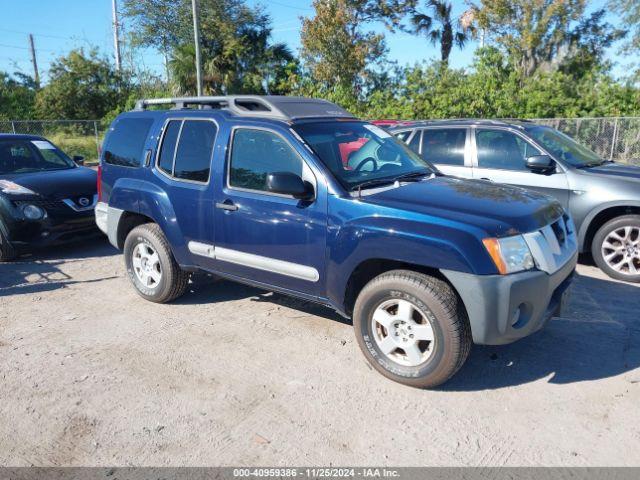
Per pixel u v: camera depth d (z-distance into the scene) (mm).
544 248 3691
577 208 6160
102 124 26797
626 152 15945
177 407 3682
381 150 4789
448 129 7172
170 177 5137
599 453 3141
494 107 18828
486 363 4191
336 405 3672
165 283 5359
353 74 28234
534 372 4051
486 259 3457
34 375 4145
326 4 28016
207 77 30000
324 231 4062
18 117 32812
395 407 3639
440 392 3811
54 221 7289
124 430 3443
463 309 3625
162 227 5156
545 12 26094
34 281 6445
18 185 7312
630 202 5832
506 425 3422
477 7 27703
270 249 4418
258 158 4508
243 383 3975
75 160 9164
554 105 18359
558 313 4047
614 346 4441
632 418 3467
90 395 3850
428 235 3574
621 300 5418
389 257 3729
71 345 4648
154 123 5406
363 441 3291
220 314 5254
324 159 4195
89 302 5680
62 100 33031
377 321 3926
